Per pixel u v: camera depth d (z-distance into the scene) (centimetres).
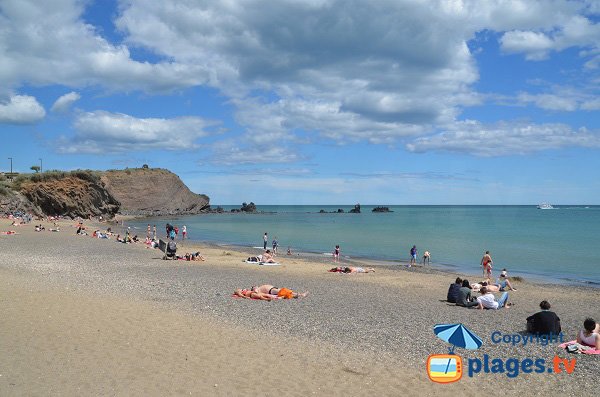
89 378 897
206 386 896
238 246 5434
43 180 9356
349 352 1171
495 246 5650
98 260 3105
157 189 15838
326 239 6656
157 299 1764
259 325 1415
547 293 2459
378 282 2592
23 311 1378
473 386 968
